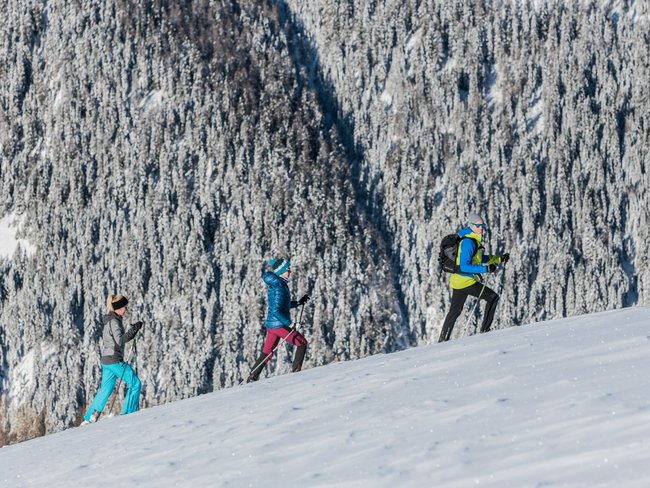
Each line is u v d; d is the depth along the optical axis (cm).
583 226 16388
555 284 15712
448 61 18850
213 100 16925
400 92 18525
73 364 14100
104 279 15125
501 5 19225
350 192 16350
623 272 15775
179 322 14462
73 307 14812
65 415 13600
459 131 17838
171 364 14000
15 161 16338
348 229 15462
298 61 19288
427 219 16800
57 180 15988
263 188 15850
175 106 16938
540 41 18750
